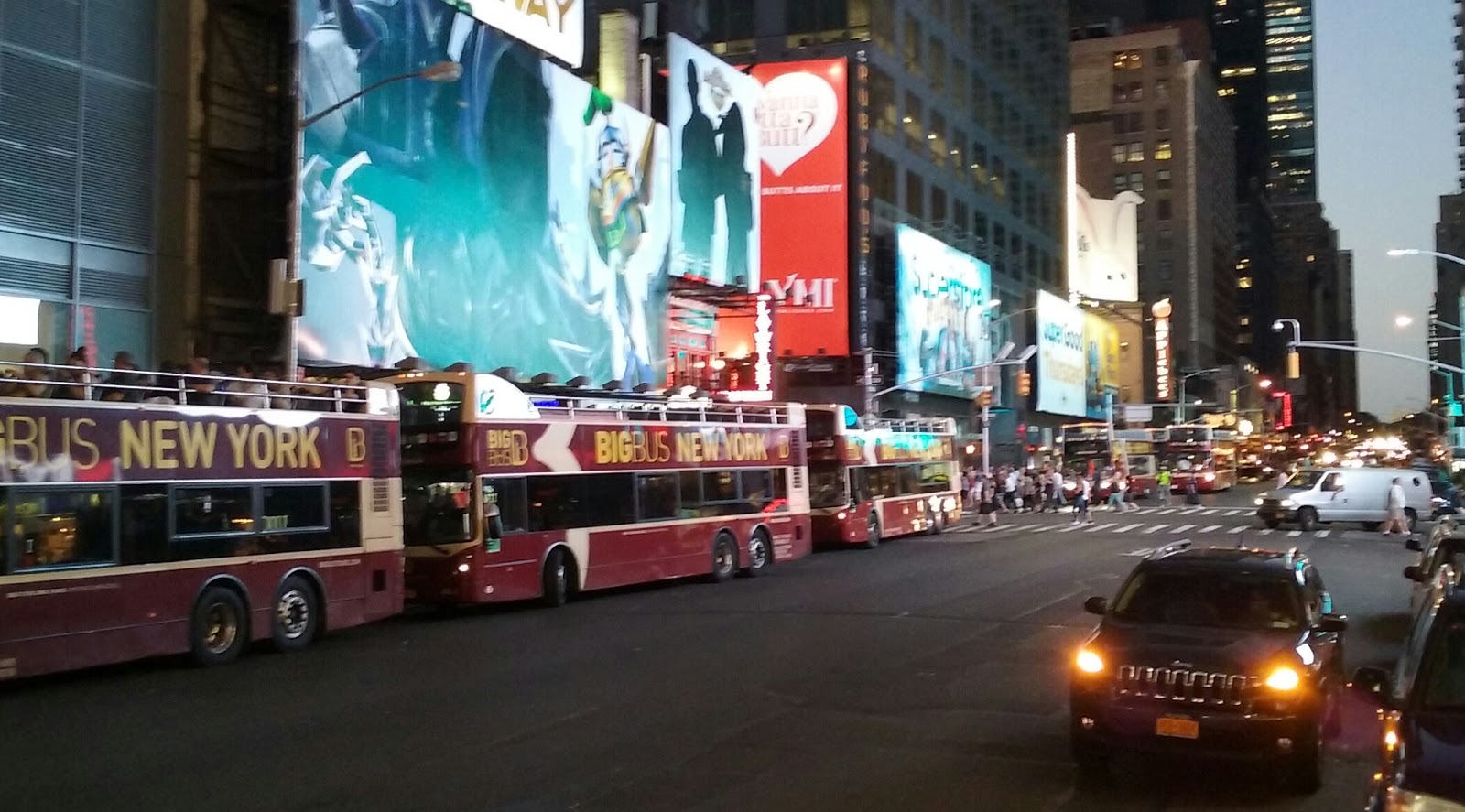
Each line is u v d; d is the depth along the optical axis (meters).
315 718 12.23
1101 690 9.56
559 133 36.53
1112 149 149.00
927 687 13.70
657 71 50.38
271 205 27.42
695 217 47.50
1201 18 187.00
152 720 12.29
